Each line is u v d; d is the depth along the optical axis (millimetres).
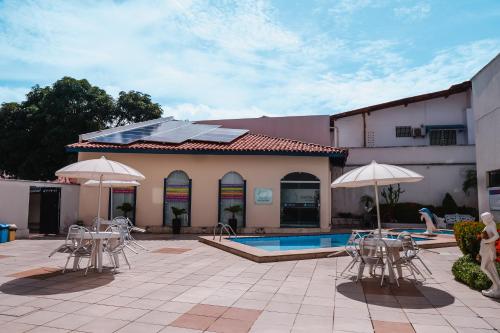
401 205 22125
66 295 6402
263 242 15062
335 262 9789
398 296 6477
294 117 24031
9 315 5324
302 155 17531
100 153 17906
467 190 22578
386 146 25812
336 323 5102
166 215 17844
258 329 4859
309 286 7160
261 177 17781
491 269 6414
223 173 17891
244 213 17594
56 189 16781
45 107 28547
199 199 17797
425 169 23250
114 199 18000
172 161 18047
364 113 27578
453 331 4816
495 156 12688
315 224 17469
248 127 24547
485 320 5242
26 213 15695
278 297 6375
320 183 17609
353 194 23562
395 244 7500
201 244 13422
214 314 5453
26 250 11711
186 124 24016
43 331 4707
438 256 10844
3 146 28516
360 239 7906
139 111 31422
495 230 6352
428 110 27188
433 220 16938
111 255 8898
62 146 27797
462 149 22938
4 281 7430
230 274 8227
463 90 26344
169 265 9266
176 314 5438
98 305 5848
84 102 29547
